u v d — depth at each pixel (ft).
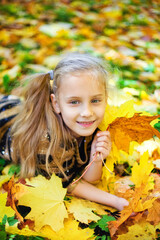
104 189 3.41
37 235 2.80
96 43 6.49
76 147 3.32
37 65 5.30
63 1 9.27
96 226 3.00
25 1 8.97
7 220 2.87
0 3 8.63
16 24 7.22
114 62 5.46
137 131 3.25
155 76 5.15
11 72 5.01
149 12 8.94
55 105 3.24
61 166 3.25
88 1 9.44
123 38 6.89
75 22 7.66
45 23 7.41
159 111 4.30
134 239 2.85
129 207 2.86
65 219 3.02
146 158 3.14
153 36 7.12
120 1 9.52
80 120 3.08
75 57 3.11
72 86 3.00
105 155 3.27
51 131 3.23
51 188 3.02
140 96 4.53
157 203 2.99
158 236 2.90
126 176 3.48
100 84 3.05
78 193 3.28
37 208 2.94
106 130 3.26
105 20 7.98
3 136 3.63
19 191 3.00
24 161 3.30
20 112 3.49
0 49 5.93
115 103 3.75
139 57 5.93
